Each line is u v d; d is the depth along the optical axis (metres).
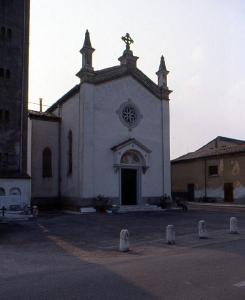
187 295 6.68
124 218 23.42
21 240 15.08
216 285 7.30
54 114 33.91
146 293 6.84
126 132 29.95
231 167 40.16
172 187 48.84
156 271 8.66
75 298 6.60
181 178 47.56
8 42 28.06
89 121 27.83
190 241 14.47
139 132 30.77
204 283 7.46
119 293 6.86
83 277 8.25
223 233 16.67
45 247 13.48
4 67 27.55
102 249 13.09
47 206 30.52
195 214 26.64
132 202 29.66
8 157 26.62
